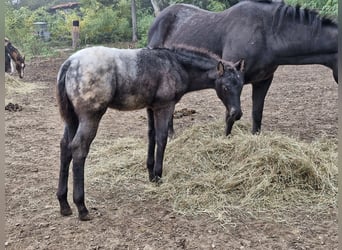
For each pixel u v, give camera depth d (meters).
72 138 3.01
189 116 6.21
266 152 3.69
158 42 5.28
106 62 2.93
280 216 3.06
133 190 3.58
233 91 3.48
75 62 2.88
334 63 4.10
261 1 4.36
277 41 4.19
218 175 3.61
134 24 19.41
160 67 3.27
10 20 17.89
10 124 5.87
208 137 4.56
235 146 4.01
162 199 3.37
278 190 3.38
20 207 3.25
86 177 3.83
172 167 3.91
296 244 2.67
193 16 4.97
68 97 2.91
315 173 3.49
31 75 11.04
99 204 3.30
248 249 2.62
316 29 4.05
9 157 4.45
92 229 2.90
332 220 2.98
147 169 3.95
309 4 9.44
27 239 2.77
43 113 6.65
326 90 7.73
